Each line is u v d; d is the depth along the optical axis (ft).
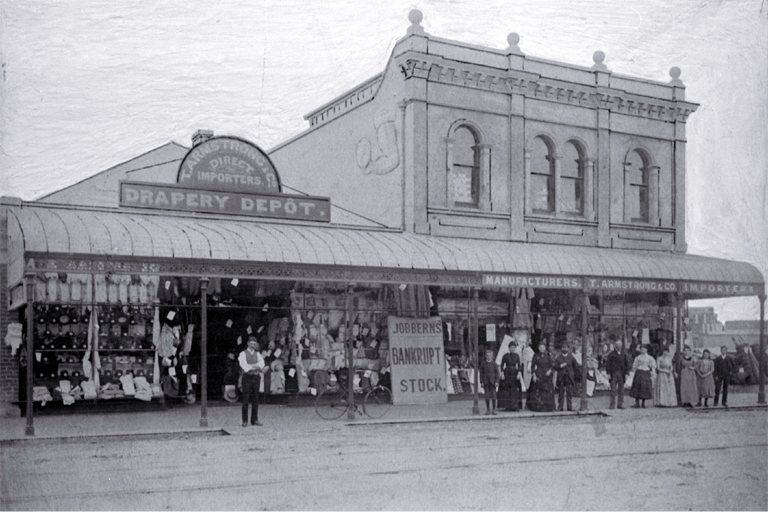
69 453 43.37
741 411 66.59
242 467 41.24
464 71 72.13
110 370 58.34
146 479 38.47
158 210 61.31
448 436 51.67
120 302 58.29
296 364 64.39
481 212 72.59
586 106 79.25
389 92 72.90
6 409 55.52
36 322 56.39
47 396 55.67
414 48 69.77
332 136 82.12
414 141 69.72
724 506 39.40
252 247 55.57
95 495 36.11
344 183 79.66
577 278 67.31
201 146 63.46
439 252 62.90
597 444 51.29
